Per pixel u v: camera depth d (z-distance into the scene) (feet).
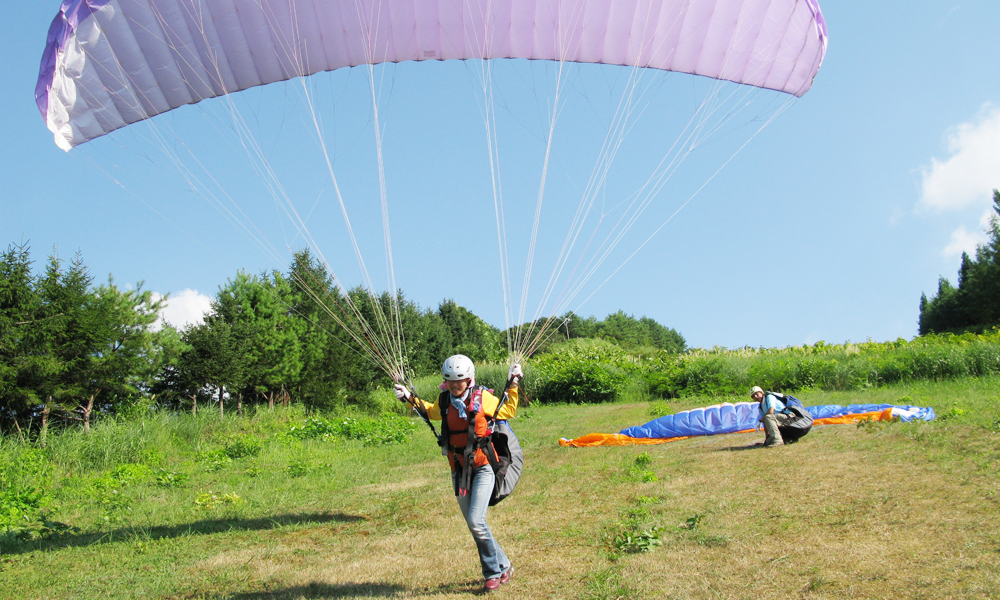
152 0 20.75
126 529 21.27
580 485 24.08
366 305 93.61
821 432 31.24
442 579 14.34
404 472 31.89
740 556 13.70
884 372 58.95
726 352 94.48
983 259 136.15
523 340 16.31
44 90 20.08
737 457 26.91
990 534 13.21
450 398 14.21
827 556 13.03
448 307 142.51
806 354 77.10
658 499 20.35
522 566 14.71
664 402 69.21
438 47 24.81
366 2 22.93
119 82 21.54
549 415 65.36
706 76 25.63
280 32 23.04
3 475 30.66
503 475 14.01
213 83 23.57
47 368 43.14
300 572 15.49
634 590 12.25
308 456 39.55
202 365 60.54
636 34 24.66
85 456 37.68
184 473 33.50
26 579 16.05
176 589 14.84
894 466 20.59
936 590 10.75
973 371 55.52
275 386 70.28
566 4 23.93
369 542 18.21
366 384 84.12
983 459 19.76
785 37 23.57
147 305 55.26
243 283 70.90
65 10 19.69
